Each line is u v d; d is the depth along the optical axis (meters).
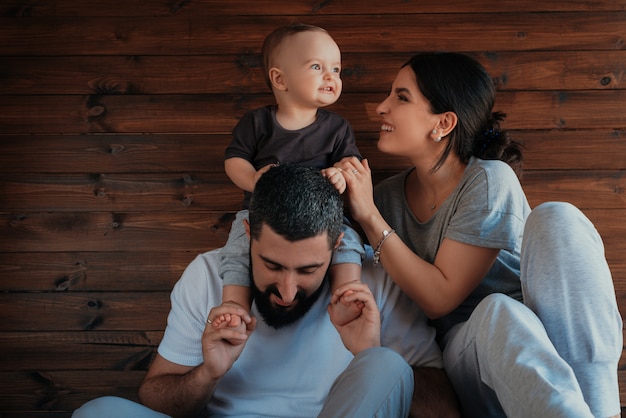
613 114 2.21
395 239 1.75
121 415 1.38
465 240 1.74
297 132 1.86
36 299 2.22
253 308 1.74
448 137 1.88
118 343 2.23
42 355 2.22
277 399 1.68
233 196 2.23
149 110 2.22
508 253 1.87
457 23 2.20
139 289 2.23
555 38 2.20
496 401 1.62
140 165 2.22
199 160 2.22
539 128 2.21
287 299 1.57
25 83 2.22
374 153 2.23
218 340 1.56
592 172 2.21
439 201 1.90
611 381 1.54
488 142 1.92
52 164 2.22
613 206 2.21
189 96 2.22
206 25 2.21
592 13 2.20
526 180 2.22
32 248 2.22
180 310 1.75
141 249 2.22
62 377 2.23
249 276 1.69
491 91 1.90
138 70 2.21
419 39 2.21
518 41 2.20
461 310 1.89
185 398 1.59
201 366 1.59
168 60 2.21
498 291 1.88
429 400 1.61
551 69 2.20
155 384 1.66
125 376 2.23
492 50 2.20
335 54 1.83
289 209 1.49
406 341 1.76
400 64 2.21
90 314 2.23
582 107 2.21
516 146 2.00
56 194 2.22
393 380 1.37
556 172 2.21
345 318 1.61
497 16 2.20
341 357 1.71
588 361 1.52
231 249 1.73
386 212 2.02
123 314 2.22
